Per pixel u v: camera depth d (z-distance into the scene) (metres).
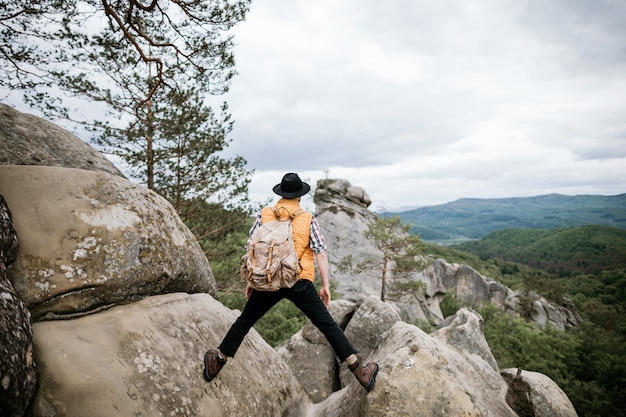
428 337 3.17
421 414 2.46
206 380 2.63
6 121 3.58
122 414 1.98
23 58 5.32
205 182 9.23
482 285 44.34
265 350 4.08
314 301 2.52
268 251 2.37
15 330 1.77
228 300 11.55
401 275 23.97
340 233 32.69
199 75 6.80
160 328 2.67
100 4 5.12
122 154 8.26
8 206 2.39
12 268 2.22
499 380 4.44
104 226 2.71
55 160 3.66
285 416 3.45
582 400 15.57
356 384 3.16
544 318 38.31
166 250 3.15
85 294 2.45
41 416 1.81
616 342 21.34
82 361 2.06
